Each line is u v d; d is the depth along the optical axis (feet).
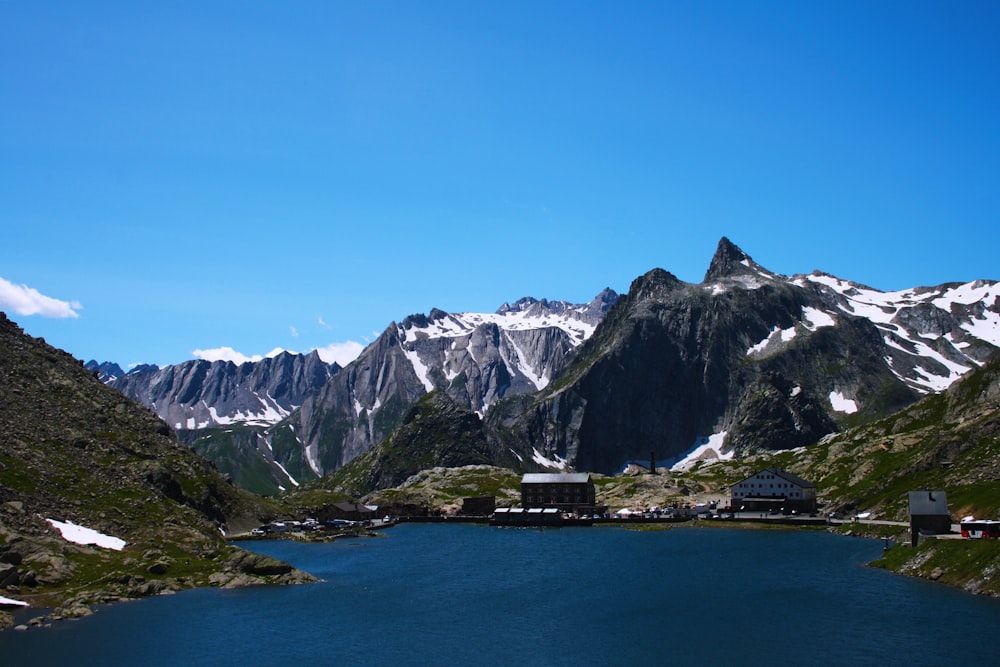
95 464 638.53
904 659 354.95
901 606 440.45
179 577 495.82
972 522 552.00
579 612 458.50
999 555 481.87
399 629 419.95
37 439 638.53
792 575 557.33
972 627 395.14
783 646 380.17
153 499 614.75
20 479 556.92
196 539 565.12
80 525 533.96
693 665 358.43
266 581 517.55
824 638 389.60
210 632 402.11
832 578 536.01
